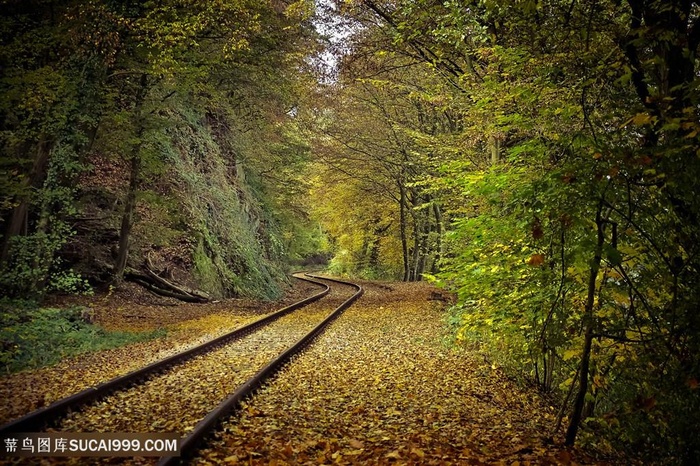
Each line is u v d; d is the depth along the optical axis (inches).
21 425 209.6
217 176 1070.4
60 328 452.4
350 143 959.0
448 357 422.0
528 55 290.2
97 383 307.3
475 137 460.1
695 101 182.4
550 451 223.0
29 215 608.1
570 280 226.7
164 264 805.2
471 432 245.4
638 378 210.1
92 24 534.3
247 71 778.2
